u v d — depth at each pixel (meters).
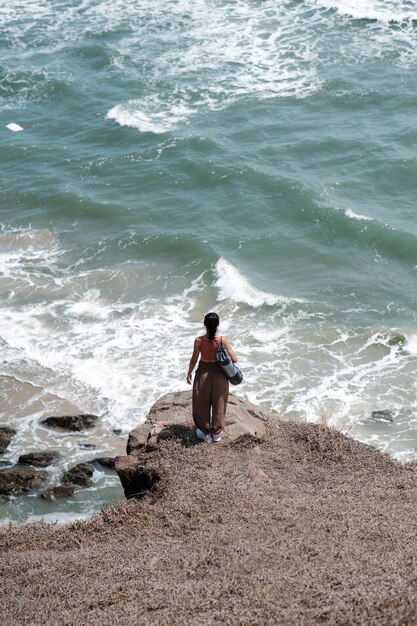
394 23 42.34
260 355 23.33
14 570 9.80
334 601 7.36
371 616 6.99
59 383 22.55
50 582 9.20
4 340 24.30
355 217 29.36
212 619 7.38
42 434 20.83
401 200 30.92
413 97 36.94
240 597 7.87
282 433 13.05
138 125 36.44
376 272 27.09
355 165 32.88
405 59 39.75
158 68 40.75
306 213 30.00
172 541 10.03
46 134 36.81
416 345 23.50
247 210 30.64
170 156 34.19
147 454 12.13
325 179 32.12
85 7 48.03
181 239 28.92
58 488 19.08
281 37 42.38
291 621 7.16
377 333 23.97
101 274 27.53
